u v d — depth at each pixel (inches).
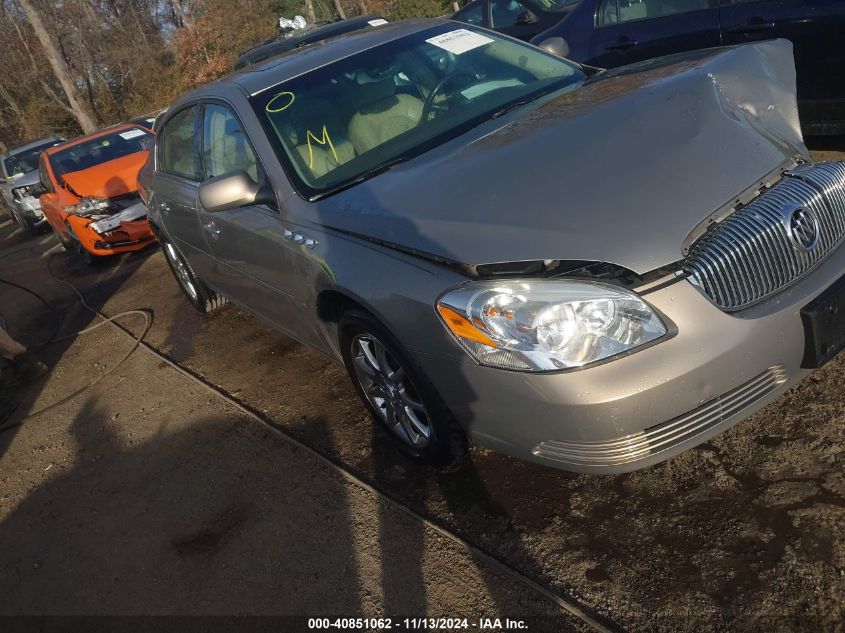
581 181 94.7
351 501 117.9
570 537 98.3
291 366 170.2
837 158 189.9
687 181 91.4
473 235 93.4
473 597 93.7
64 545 130.2
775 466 99.3
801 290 91.0
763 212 90.7
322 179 126.1
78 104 914.1
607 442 87.5
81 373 206.7
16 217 524.1
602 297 84.4
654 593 87.1
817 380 112.7
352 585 101.7
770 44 124.4
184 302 239.8
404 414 117.0
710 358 85.6
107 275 309.0
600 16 228.7
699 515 95.5
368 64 145.0
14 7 1214.3
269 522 119.4
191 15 1162.6
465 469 116.5
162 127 188.4
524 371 87.5
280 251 127.3
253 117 137.9
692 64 120.9
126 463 150.6
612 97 117.1
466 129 127.9
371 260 105.0
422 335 97.3
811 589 81.6
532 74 145.6
